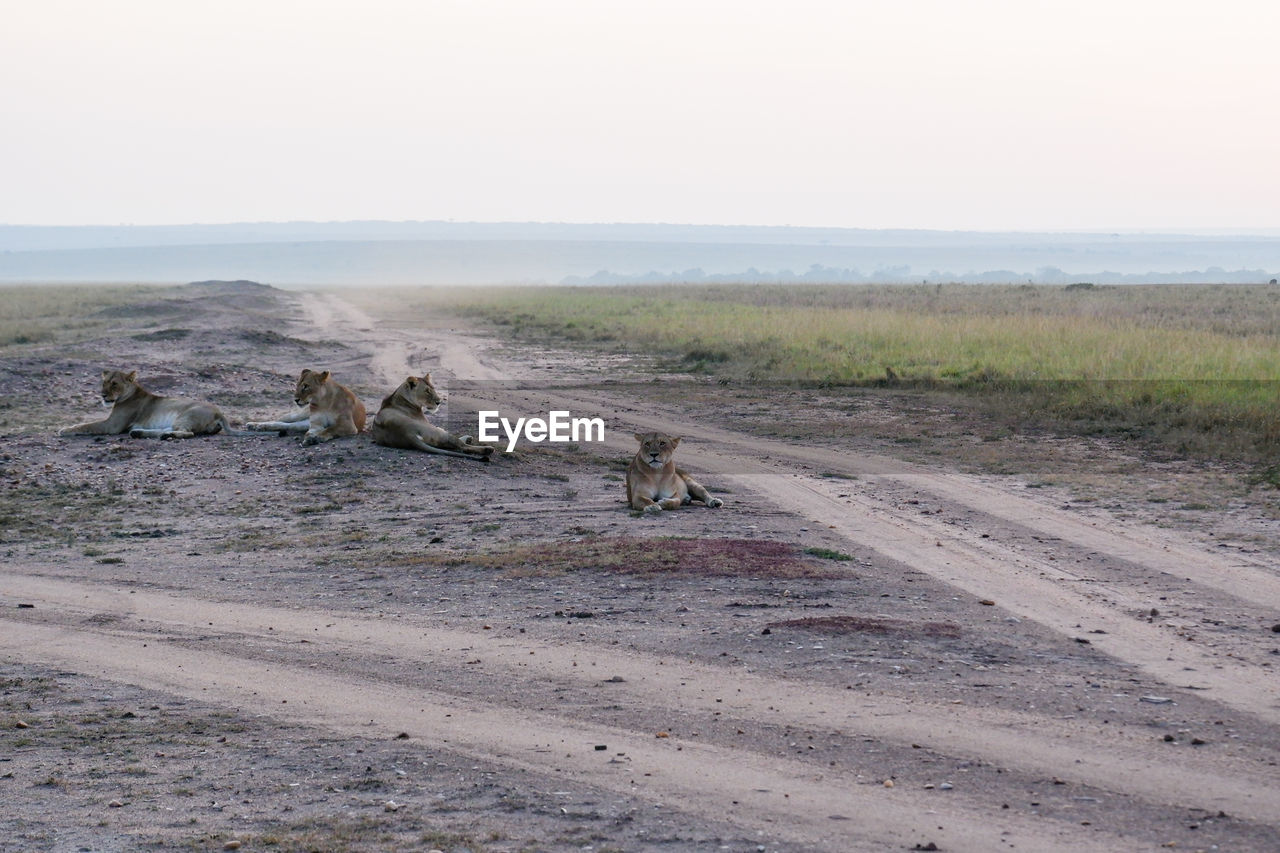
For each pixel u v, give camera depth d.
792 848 5.71
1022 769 6.64
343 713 7.84
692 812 6.15
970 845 5.71
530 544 12.96
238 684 8.51
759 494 16.12
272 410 25.69
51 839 5.98
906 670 8.43
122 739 7.43
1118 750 6.90
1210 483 16.50
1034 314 49.94
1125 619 9.81
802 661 8.66
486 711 7.80
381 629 9.88
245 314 63.56
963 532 13.50
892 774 6.60
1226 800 6.19
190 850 5.82
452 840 5.87
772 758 6.86
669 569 11.52
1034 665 8.55
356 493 16.28
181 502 15.92
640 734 7.30
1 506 15.69
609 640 9.33
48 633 9.95
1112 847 5.67
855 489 16.47
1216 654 8.81
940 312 53.97
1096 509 14.88
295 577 11.86
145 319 59.06
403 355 40.81
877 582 11.06
